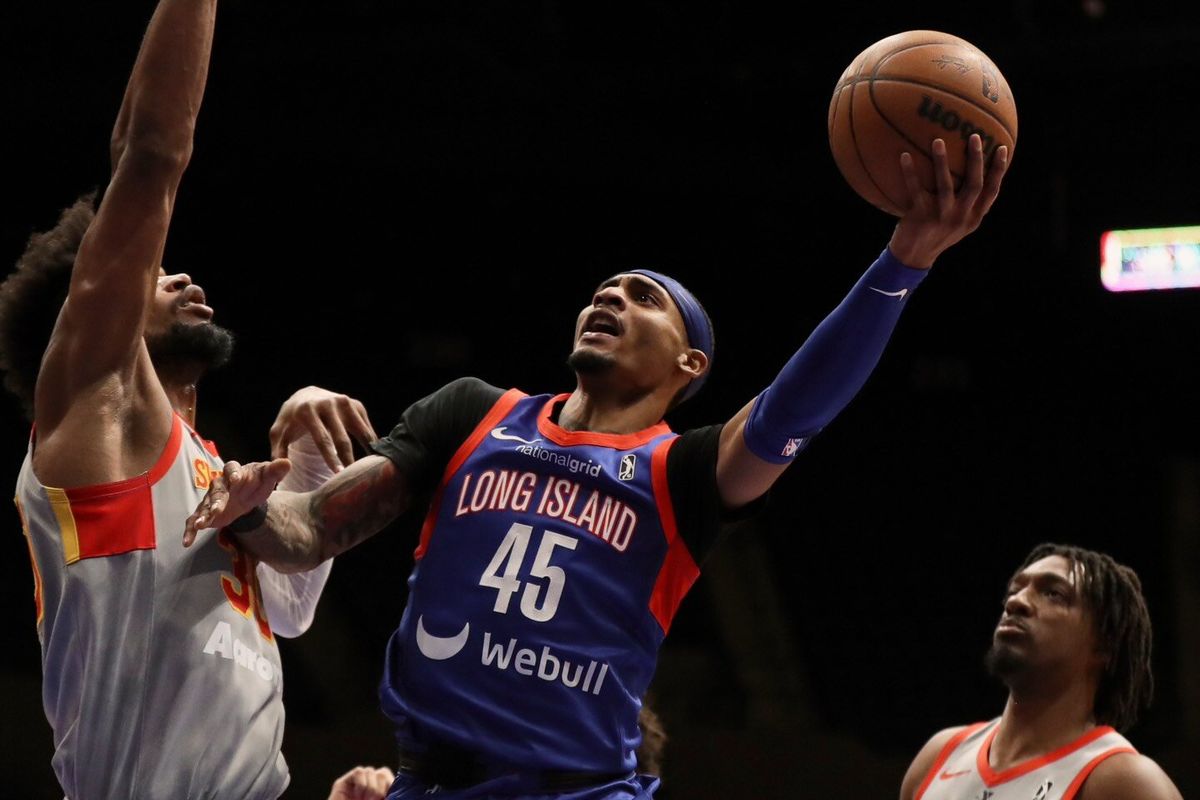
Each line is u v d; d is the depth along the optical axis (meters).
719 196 13.88
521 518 3.40
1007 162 3.15
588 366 3.59
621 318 3.66
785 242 14.34
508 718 3.22
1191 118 12.33
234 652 3.44
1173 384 15.24
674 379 3.72
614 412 3.64
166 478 3.49
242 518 3.33
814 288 14.72
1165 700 13.97
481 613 3.31
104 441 3.42
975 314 14.94
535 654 3.27
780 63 12.09
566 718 3.24
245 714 3.42
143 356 3.51
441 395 3.74
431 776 3.26
